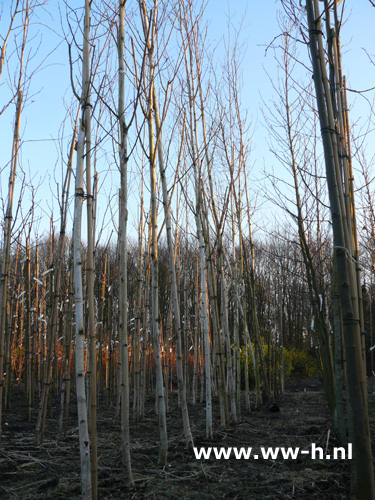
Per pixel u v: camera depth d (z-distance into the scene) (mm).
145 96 4480
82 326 3096
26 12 5047
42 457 4879
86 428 3025
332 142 3248
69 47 3365
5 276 5059
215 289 6590
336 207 3168
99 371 8859
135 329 7203
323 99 3279
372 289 12555
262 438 6012
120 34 3973
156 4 4648
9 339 7836
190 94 5984
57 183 5531
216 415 7926
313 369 15250
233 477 4312
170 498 3703
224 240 8961
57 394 9078
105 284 8430
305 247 6570
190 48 6055
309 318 16219
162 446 4637
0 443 5246
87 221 3365
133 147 3875
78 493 3805
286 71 6996
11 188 5012
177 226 8500
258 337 9594
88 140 3381
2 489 3938
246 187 9211
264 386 9414
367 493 2930
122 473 4336
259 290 11438
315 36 3328
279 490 3906
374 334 16859
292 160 6887
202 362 10320
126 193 3936
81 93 3406
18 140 5000
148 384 10648
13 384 10750
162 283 14250
